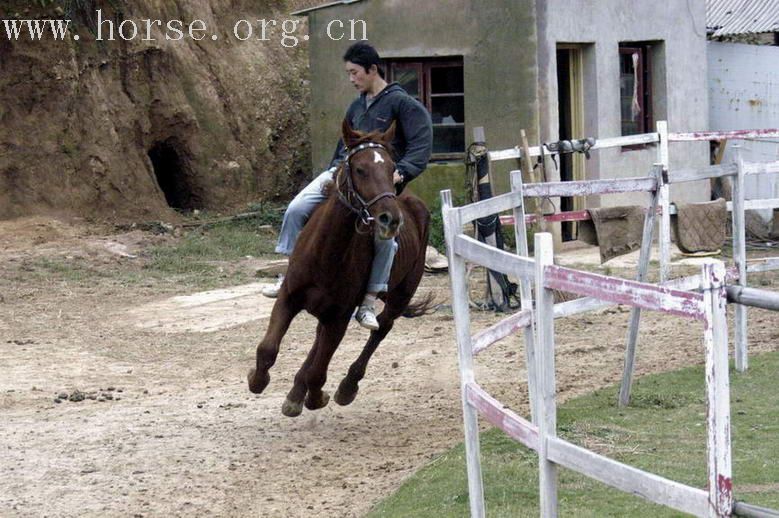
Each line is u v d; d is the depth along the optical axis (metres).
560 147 13.84
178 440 8.20
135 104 21.55
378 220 7.38
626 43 19.97
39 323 13.23
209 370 10.83
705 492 3.54
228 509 6.70
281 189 23.03
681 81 20.55
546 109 18.20
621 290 3.90
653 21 19.94
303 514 6.56
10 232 18.89
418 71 19.41
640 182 8.34
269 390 9.88
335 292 7.82
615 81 19.36
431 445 7.92
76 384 10.23
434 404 9.17
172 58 22.14
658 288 3.74
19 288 15.32
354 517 6.45
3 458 7.76
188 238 19.23
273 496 6.91
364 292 8.07
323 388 9.84
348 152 7.66
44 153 20.31
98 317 13.63
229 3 24.03
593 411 8.38
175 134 22.14
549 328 4.33
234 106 23.03
